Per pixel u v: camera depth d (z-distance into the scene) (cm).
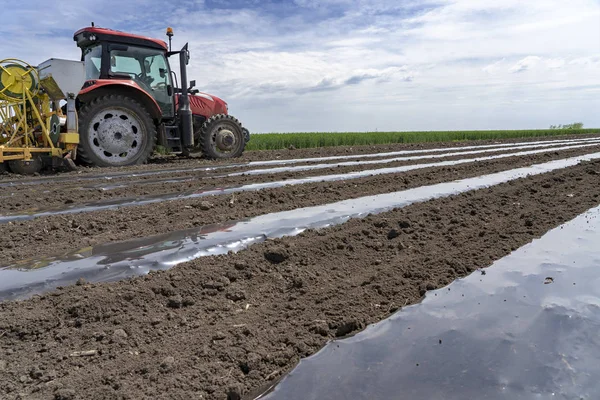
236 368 191
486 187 573
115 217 423
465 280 271
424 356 192
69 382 181
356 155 1112
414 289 266
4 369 191
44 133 747
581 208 442
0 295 258
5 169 743
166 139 896
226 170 770
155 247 334
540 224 391
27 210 461
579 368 178
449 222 408
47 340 215
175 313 242
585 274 275
